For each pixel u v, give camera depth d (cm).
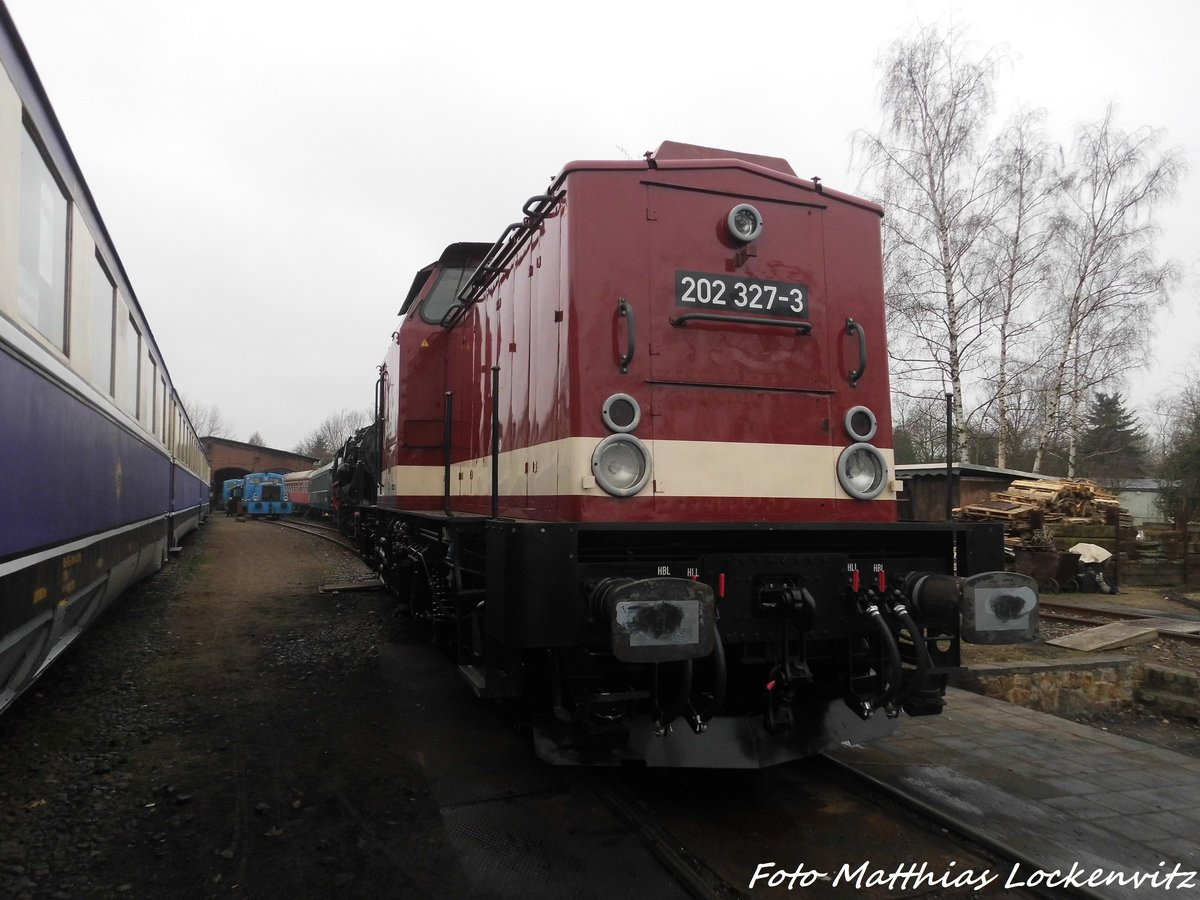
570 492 368
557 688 346
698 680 385
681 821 351
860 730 387
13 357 336
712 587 352
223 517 3784
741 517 389
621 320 380
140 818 351
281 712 517
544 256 422
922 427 1970
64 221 471
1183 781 420
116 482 642
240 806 366
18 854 312
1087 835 344
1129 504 3225
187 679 595
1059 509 1288
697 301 394
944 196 1608
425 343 726
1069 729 513
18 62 368
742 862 312
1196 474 1867
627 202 390
